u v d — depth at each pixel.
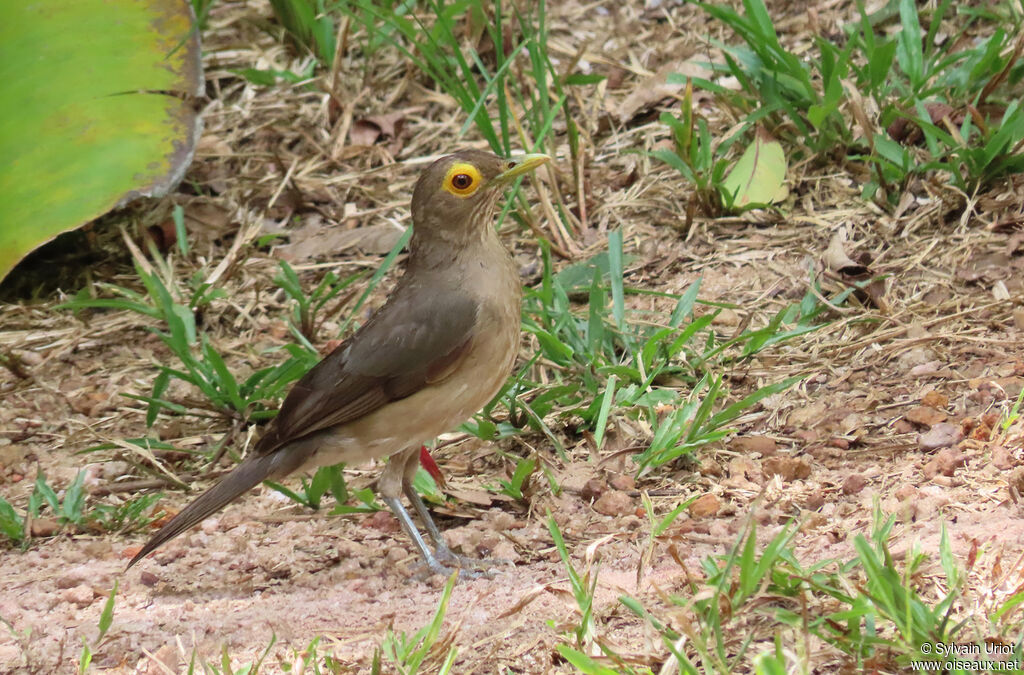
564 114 14.66
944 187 12.55
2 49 13.25
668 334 11.05
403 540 9.65
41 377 12.42
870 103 13.74
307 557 9.38
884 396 10.48
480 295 8.96
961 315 11.29
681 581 8.09
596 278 11.59
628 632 7.55
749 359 11.36
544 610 8.00
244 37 16.61
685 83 14.02
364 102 15.62
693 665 7.00
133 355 12.72
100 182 13.03
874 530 7.84
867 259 12.21
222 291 12.79
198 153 15.16
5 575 9.32
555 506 9.74
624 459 10.23
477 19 15.63
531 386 11.16
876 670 6.73
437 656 7.35
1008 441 9.41
